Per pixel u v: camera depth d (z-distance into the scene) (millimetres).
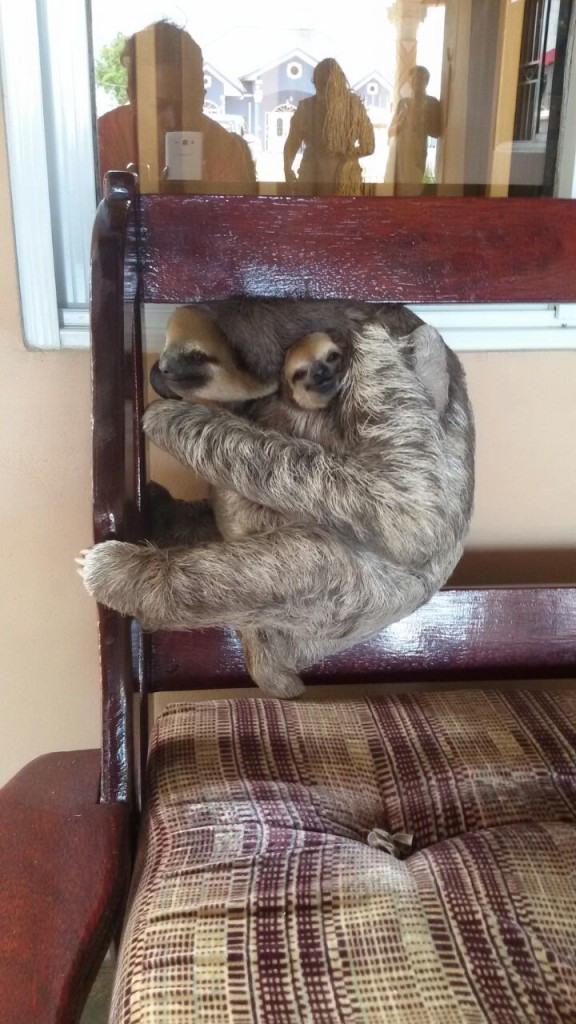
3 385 1081
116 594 709
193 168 1100
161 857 819
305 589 724
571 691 1160
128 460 754
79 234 1059
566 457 1214
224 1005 664
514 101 1137
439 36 1105
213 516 917
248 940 715
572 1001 668
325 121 1111
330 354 715
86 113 1018
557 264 823
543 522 1247
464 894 771
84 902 750
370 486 727
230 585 712
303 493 718
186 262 783
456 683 1265
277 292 798
